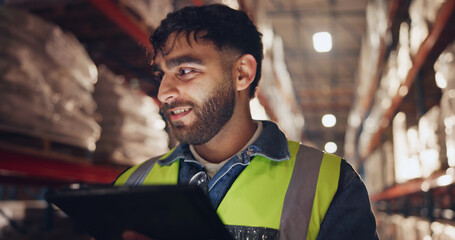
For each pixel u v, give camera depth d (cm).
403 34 569
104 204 80
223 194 111
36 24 264
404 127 683
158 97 113
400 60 610
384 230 912
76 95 307
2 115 233
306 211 106
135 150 397
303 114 2220
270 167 114
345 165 116
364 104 1273
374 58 935
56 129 277
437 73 396
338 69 1728
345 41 1471
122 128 368
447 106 354
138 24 377
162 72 118
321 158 116
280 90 1184
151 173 129
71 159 299
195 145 123
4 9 247
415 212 724
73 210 86
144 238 83
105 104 364
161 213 78
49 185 387
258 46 125
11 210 370
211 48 112
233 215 106
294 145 122
